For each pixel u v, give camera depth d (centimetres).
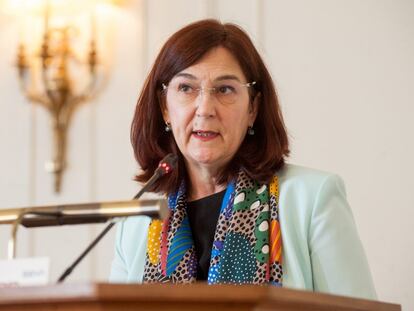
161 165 635
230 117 683
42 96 1171
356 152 1001
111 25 1156
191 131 687
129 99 1139
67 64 1166
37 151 1172
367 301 546
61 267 1146
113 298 414
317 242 652
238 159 712
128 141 1136
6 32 1191
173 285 424
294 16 1055
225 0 1096
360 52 1016
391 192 977
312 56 1039
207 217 710
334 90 1023
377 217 979
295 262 648
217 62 687
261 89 717
